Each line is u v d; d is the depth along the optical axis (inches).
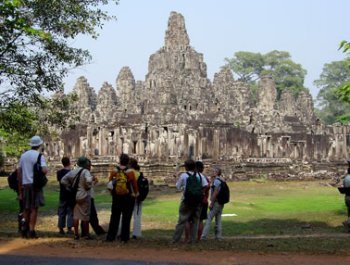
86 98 4357.8
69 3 1143.6
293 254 669.9
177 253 669.3
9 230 979.3
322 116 5959.6
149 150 2977.4
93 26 1170.0
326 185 2509.8
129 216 754.8
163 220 1212.5
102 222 1166.3
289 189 2269.9
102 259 617.3
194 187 745.6
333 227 1109.7
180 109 3198.8
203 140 3036.4
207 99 3722.9
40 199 766.5
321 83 5959.6
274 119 3806.6
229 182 2662.4
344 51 1028.5
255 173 3031.5
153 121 3009.4
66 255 640.4
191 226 770.2
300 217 1290.6
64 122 1290.6
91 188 820.0
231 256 651.5
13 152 1326.3
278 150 3543.3
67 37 1149.7
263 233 1021.2
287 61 6097.4
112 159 3026.6
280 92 6048.2
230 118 3408.0
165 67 4104.3
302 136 3789.4
